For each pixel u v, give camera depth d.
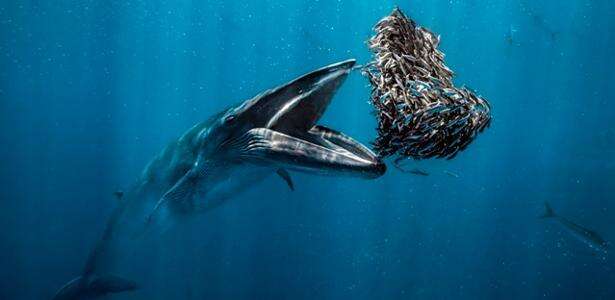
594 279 17.56
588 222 20.73
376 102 1.93
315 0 45.38
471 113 1.86
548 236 20.88
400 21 1.95
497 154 35.34
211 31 50.12
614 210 21.56
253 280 19.67
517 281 18.45
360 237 22.75
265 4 45.62
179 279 18.88
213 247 21.22
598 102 50.84
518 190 26.44
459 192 26.75
